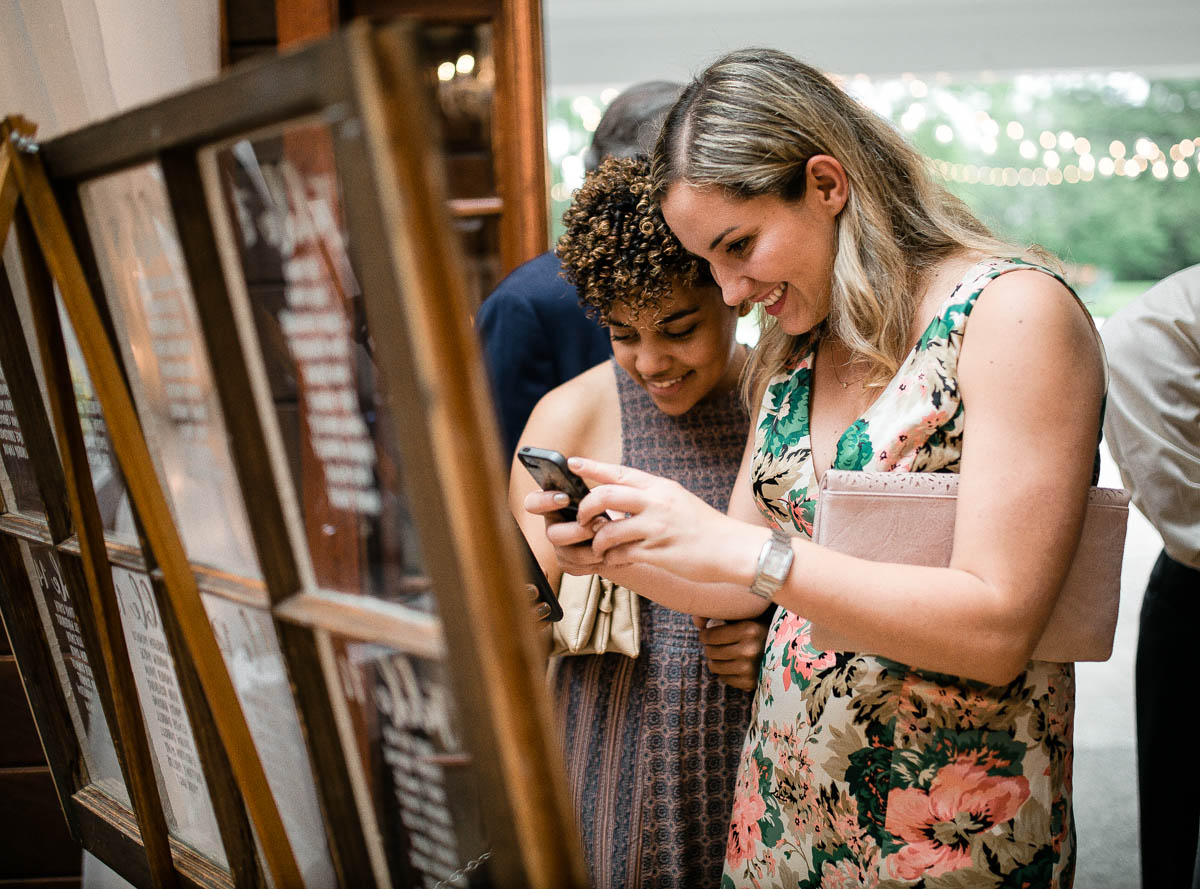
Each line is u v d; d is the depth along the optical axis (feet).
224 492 2.05
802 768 3.09
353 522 1.91
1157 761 5.61
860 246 2.95
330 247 1.87
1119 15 18.61
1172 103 34.24
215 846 2.58
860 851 2.97
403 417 1.34
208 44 4.18
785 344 3.43
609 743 3.80
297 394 1.97
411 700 1.92
